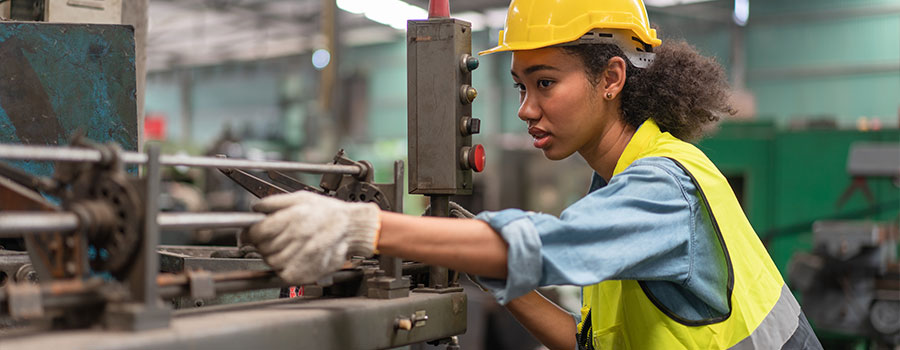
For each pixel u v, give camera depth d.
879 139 4.50
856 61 10.53
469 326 3.73
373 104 14.70
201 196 6.25
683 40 1.41
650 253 1.04
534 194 8.66
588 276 0.99
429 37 1.20
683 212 1.10
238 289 0.90
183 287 0.85
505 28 1.29
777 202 4.73
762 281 1.21
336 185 1.17
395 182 1.12
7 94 1.27
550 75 1.23
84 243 0.78
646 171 1.11
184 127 16.69
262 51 15.38
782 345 1.20
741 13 11.12
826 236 4.01
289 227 0.87
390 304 1.04
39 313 0.73
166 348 0.75
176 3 12.73
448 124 1.19
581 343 1.42
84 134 1.32
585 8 1.23
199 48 15.64
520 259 0.96
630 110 1.29
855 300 3.92
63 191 0.84
